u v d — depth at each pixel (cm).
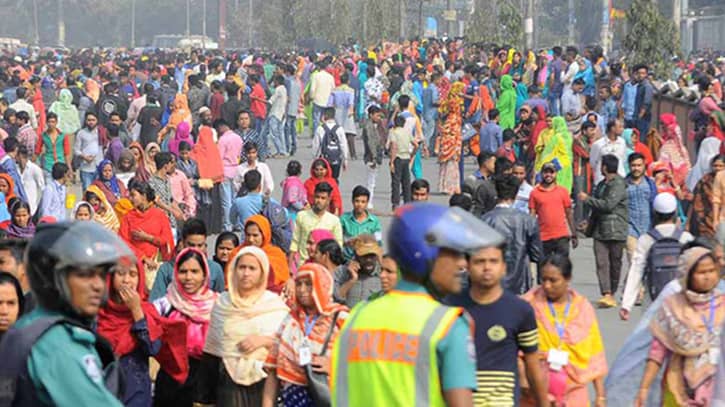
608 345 3002
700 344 1941
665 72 7150
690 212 3356
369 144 5159
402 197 5450
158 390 2095
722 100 5831
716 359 1939
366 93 8600
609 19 12275
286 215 3272
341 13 17112
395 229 1187
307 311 1944
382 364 1171
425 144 7244
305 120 8894
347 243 2941
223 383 2045
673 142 4425
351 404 1192
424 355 1157
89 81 7850
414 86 7369
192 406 2117
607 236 3406
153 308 1967
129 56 17662
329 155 5031
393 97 7200
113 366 1205
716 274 1947
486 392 1634
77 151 5194
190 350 2108
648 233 2748
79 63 13650
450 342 1158
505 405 1639
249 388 2027
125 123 6109
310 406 1948
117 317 1884
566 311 1923
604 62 8088
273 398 1958
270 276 2623
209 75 8962
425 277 1182
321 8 17425
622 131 4594
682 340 1947
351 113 7144
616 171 3416
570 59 7875
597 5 15812
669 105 6000
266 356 2016
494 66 9581
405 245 1177
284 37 17838
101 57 15025
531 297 1941
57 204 3825
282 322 1958
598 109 7338
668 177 3694
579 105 6606
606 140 4462
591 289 3728
